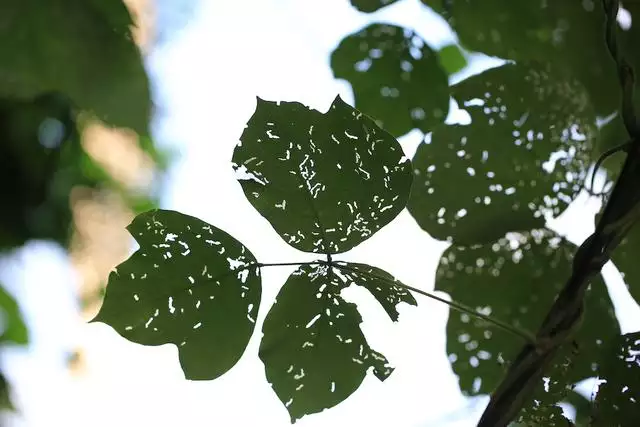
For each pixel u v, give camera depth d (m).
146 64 1.44
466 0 1.20
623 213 1.05
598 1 1.19
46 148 2.08
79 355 2.19
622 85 1.09
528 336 1.03
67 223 2.19
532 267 1.15
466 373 1.15
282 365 1.00
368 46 1.22
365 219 0.98
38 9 1.26
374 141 0.97
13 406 2.07
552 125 1.12
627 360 1.06
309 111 0.97
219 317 0.98
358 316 1.00
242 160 0.97
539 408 1.04
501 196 1.12
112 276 0.97
